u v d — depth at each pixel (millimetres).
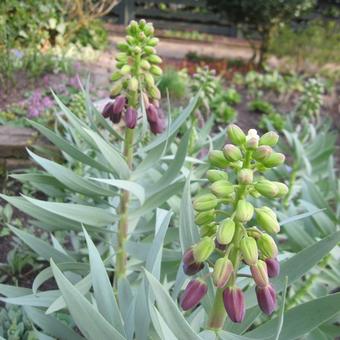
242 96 8578
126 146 2293
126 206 2352
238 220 1275
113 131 2297
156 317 1333
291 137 4516
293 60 10422
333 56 10391
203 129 3342
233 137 1313
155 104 2250
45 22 8430
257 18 9891
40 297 2143
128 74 2207
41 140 4758
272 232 1287
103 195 2334
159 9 13164
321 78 10078
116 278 2486
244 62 10805
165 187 2285
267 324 1513
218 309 1449
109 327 1382
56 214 2326
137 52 2127
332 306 1428
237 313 1329
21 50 7695
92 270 1587
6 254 3586
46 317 1897
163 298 1314
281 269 1580
